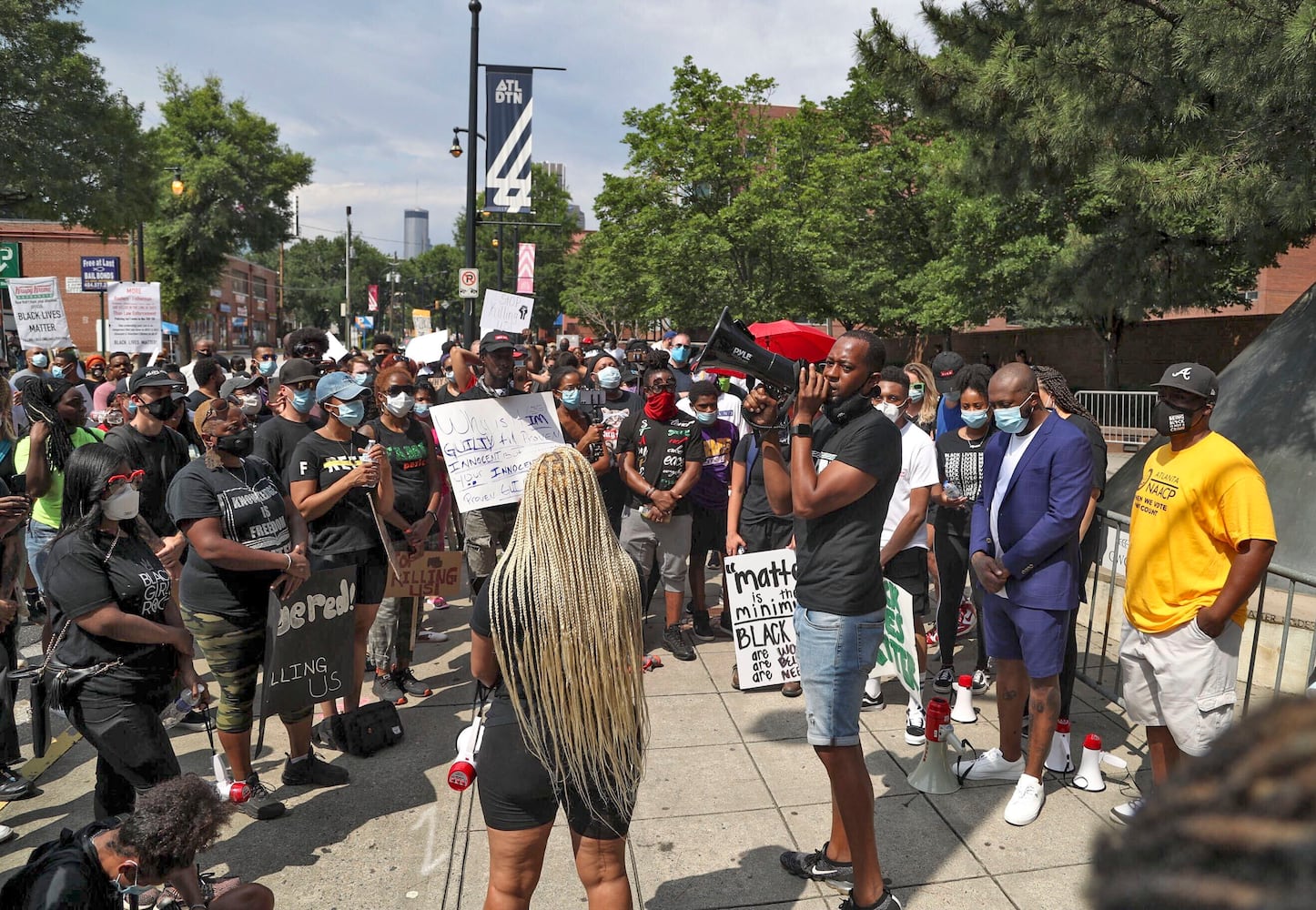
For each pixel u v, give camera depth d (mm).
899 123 26125
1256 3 6059
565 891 3420
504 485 5660
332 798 4215
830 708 3146
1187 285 9406
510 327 12289
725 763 4461
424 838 3852
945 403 6203
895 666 4551
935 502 5340
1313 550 5348
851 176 24516
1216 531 3381
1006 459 3980
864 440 3066
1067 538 3748
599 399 7805
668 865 3588
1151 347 24547
